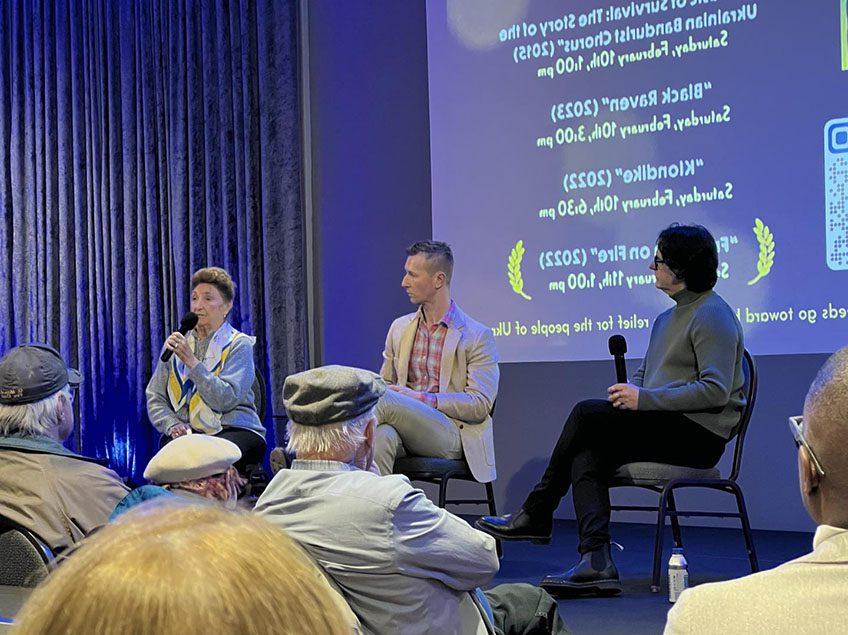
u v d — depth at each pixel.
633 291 4.73
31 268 6.16
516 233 4.99
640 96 4.73
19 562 1.96
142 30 5.88
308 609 0.31
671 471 3.03
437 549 1.58
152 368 5.87
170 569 0.30
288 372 5.55
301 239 5.55
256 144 5.64
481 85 5.09
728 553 3.90
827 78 4.33
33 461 2.05
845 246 4.29
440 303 3.82
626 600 2.96
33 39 6.15
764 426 4.55
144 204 5.91
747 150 4.48
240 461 3.84
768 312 4.42
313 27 5.67
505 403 5.18
